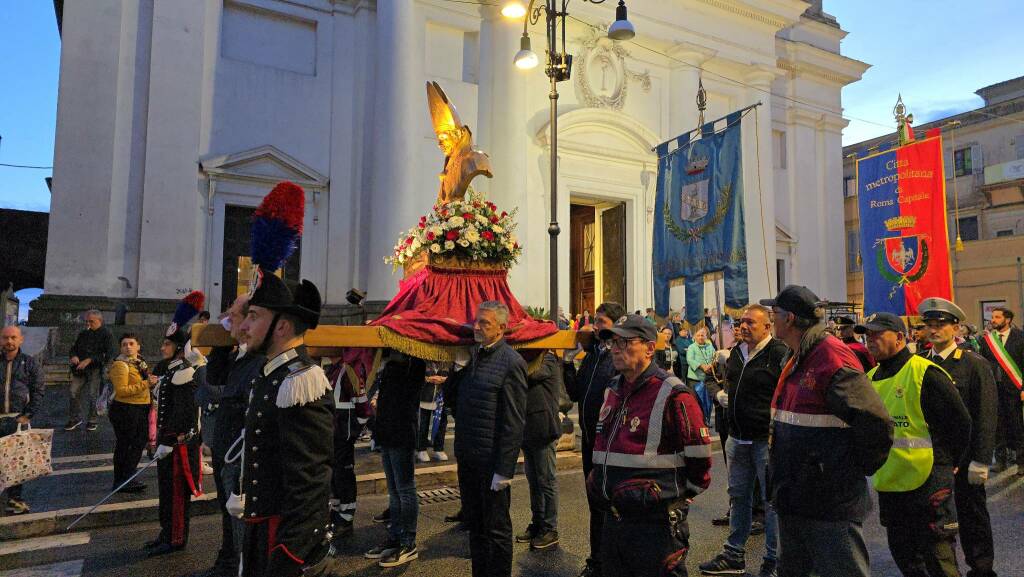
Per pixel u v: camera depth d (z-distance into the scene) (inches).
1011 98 1190.9
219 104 582.2
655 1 742.5
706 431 126.7
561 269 667.4
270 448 107.7
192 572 185.9
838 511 122.6
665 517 124.7
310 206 614.5
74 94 530.3
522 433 162.9
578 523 239.0
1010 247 895.1
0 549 205.9
